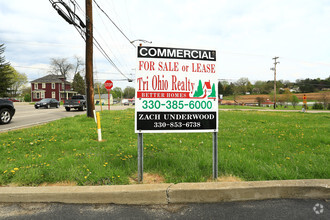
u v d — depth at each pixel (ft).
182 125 11.16
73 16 35.04
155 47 11.05
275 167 12.13
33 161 13.08
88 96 39.58
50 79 201.36
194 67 11.35
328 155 15.61
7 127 31.53
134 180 11.01
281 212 8.46
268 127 31.60
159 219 8.01
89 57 39.06
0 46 130.41
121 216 8.21
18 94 261.44
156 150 16.60
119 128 28.27
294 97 174.81
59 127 28.66
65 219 7.99
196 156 14.25
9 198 9.17
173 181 10.66
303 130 28.25
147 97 10.94
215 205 9.03
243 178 11.18
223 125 33.71
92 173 11.07
